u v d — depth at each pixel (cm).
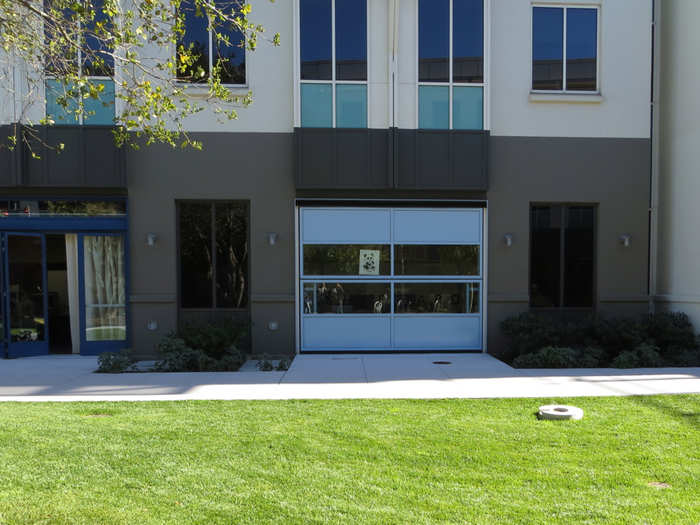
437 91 1004
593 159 1040
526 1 1028
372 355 1000
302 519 337
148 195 987
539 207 1052
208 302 1017
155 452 456
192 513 345
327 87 991
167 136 590
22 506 353
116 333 1023
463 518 338
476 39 1005
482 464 430
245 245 1020
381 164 991
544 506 354
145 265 990
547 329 944
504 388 717
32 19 575
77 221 991
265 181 1002
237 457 445
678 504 357
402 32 997
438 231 1025
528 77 1031
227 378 795
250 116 998
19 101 905
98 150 963
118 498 367
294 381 771
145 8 552
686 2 1010
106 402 640
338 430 518
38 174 959
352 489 382
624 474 408
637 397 652
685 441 483
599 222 1045
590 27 1048
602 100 1034
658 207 1078
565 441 484
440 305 1031
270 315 1007
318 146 982
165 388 725
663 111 1070
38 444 474
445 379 782
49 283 1195
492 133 1027
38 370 865
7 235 988
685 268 1009
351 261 1019
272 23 997
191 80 969
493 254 1029
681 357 901
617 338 940
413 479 400
